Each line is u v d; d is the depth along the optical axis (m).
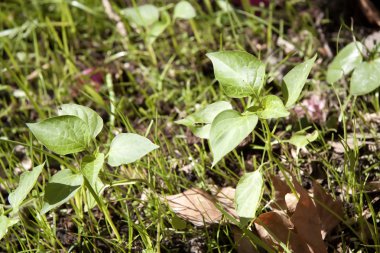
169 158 0.81
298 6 1.00
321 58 0.91
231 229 0.70
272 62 0.92
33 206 0.76
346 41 0.92
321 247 0.67
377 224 0.70
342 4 0.95
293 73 0.65
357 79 0.75
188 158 0.80
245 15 1.00
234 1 1.03
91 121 0.67
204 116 0.69
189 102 0.88
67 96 0.93
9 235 0.75
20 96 0.94
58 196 0.63
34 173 0.63
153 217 0.73
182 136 0.83
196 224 0.72
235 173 0.79
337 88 0.85
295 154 0.78
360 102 0.83
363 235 0.68
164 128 0.86
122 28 1.00
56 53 1.00
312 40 0.93
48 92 0.95
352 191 0.71
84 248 0.73
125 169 0.79
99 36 1.02
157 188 0.77
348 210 0.72
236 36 0.93
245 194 0.64
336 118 0.81
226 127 0.62
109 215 0.72
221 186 0.77
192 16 0.91
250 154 0.80
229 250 0.70
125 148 0.64
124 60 0.98
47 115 0.91
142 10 0.93
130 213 0.75
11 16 1.08
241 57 0.65
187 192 0.73
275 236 0.66
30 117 0.92
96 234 0.73
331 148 0.78
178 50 0.96
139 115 0.88
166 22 0.93
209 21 0.99
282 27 0.95
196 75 0.93
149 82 0.92
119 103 0.88
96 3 1.07
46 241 0.73
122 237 0.73
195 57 0.95
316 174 0.76
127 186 0.78
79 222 0.75
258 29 0.97
